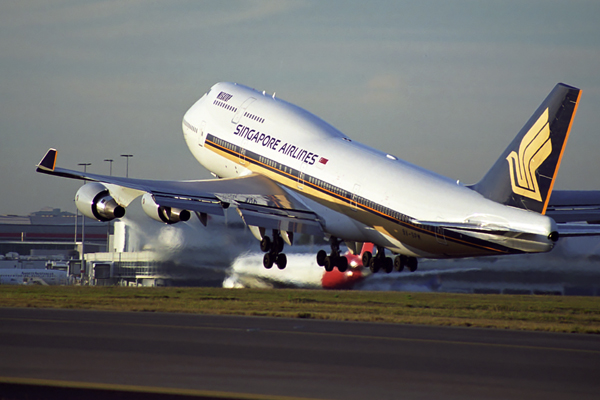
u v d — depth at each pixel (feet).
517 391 135.13
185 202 305.12
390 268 345.51
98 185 318.24
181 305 308.60
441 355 175.52
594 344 200.75
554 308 325.83
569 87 239.30
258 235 352.69
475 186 270.26
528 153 249.55
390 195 287.69
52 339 193.57
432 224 257.14
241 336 203.51
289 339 198.70
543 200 245.04
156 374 144.66
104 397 124.57
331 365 158.30
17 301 321.93
